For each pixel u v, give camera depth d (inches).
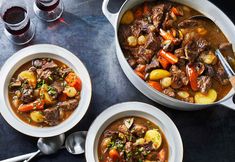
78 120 42.0
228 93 44.1
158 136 42.3
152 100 45.0
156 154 42.1
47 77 43.0
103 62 46.0
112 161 41.6
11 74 43.1
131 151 41.6
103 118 42.0
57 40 46.2
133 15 46.3
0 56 45.2
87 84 43.1
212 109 45.4
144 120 43.2
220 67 45.3
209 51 45.4
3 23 46.2
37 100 42.7
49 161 42.8
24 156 42.1
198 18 46.8
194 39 45.6
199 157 44.0
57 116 42.0
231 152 44.4
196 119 44.9
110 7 48.2
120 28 45.6
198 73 44.6
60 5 47.3
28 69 43.8
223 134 44.8
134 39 44.9
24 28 44.8
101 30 47.0
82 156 43.1
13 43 45.6
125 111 42.6
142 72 44.3
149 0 47.0
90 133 41.6
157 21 45.5
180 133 44.4
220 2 49.4
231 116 45.4
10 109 42.2
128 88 45.4
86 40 46.5
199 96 44.1
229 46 45.5
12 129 43.2
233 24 44.9
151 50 44.3
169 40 44.4
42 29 46.4
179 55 44.6
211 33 46.6
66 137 43.2
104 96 44.9
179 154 41.8
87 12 47.6
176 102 41.4
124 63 42.4
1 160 42.4
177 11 46.6
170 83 43.6
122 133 42.4
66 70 43.8
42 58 44.1
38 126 42.1
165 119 42.4
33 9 46.9
